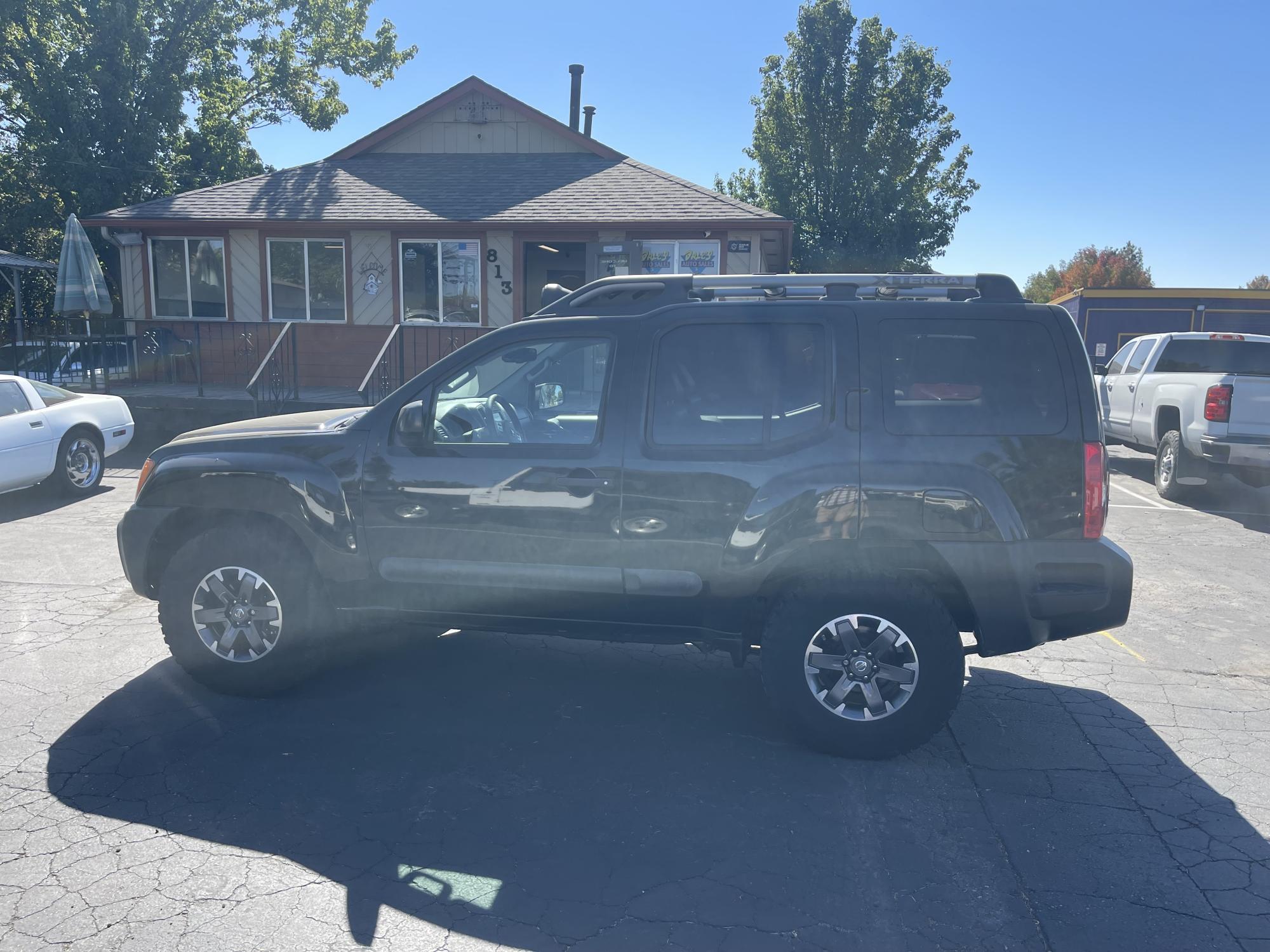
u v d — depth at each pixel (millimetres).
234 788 3746
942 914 3027
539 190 15805
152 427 13633
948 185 35688
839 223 33750
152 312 15953
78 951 2736
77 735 4199
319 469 4453
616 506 4176
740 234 14805
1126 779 3990
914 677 3996
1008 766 4098
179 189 25172
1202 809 3736
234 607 4566
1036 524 3951
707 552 4113
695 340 4188
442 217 14914
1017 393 3994
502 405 4664
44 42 22891
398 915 2957
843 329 4078
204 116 25984
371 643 5574
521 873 3209
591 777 3910
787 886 3166
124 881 3094
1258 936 2939
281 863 3229
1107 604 3961
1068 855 3389
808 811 3668
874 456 3984
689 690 4918
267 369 15695
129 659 5156
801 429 4070
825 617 4023
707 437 4141
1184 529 9258
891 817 3635
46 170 23188
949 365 4027
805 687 4066
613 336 4258
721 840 3443
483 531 4320
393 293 15492
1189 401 10555
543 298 5473
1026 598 3949
